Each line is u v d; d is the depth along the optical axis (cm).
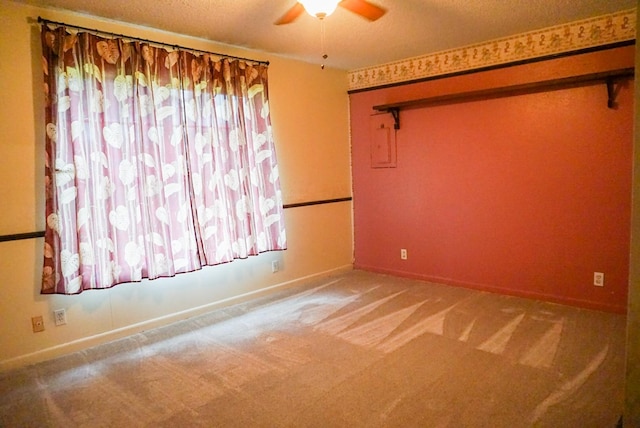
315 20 309
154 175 317
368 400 225
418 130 441
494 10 298
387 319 342
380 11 251
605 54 325
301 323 340
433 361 266
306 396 231
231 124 363
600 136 332
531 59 360
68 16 285
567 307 356
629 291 168
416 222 455
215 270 376
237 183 367
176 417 216
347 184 505
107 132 295
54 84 273
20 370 271
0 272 267
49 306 286
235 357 283
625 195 325
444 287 428
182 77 333
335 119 484
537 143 364
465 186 412
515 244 386
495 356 269
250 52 393
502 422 202
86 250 284
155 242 319
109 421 214
